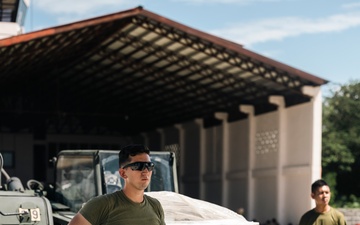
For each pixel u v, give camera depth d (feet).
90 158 32.86
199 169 118.42
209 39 78.18
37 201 26.58
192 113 119.75
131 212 15.62
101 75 112.47
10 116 134.62
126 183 15.80
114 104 134.51
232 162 105.60
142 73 105.60
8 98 131.44
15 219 25.84
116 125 148.36
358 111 135.95
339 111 137.28
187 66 94.73
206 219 23.34
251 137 98.58
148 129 145.28
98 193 31.83
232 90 98.63
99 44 92.99
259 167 96.32
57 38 77.56
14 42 69.97
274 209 90.79
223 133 108.47
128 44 90.89
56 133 143.54
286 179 89.04
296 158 86.22
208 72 94.38
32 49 80.53
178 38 82.79
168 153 34.42
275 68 80.28
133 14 75.36
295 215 85.87
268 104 94.32
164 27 80.07
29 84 122.21
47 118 136.36
